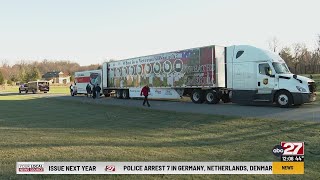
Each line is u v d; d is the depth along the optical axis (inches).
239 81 854.5
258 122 518.6
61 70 6176.2
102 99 1322.6
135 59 1235.9
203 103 957.8
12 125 571.5
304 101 739.4
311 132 419.5
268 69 794.8
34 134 463.2
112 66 1386.6
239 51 858.1
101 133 464.8
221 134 440.5
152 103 1008.2
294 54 2851.9
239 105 854.5
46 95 1849.2
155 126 529.7
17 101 1317.7
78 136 439.2
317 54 2642.7
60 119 654.5
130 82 1270.9
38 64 6314.0
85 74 1628.9
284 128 458.6
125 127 523.8
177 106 872.9
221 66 901.8
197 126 516.1
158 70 1113.4
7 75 5036.9
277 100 773.9
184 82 1001.5
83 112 796.0
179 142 386.9
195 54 959.6
